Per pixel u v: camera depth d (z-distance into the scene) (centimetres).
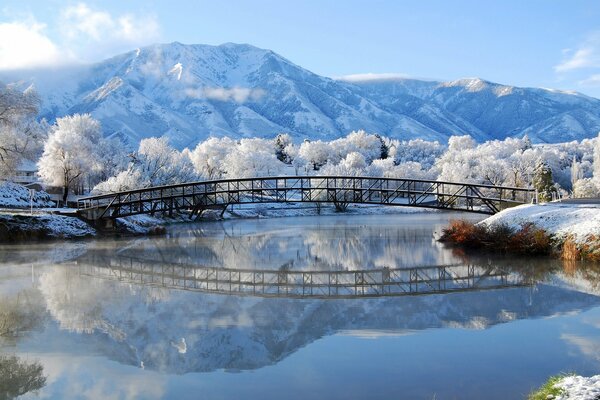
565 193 10650
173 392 1558
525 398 1439
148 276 3669
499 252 4562
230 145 16912
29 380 1667
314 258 4569
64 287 3225
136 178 9050
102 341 2062
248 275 3709
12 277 3594
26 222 6072
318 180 12162
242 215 11231
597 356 1772
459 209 6844
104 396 1543
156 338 2097
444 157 16712
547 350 1845
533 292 2906
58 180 9325
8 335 2148
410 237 6212
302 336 2092
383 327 2212
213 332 2170
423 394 1491
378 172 15212
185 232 7400
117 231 6950
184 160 13962
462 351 1856
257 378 1648
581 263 3809
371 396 1488
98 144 12838
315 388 1555
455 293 2950
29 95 6066
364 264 4156
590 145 19875
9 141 5975
